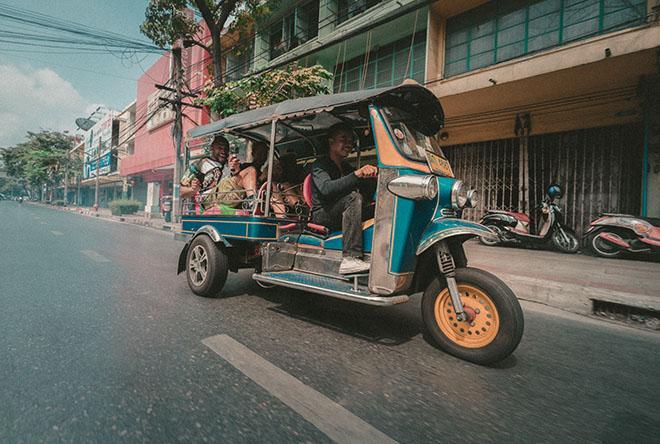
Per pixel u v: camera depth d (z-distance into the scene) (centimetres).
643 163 671
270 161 331
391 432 152
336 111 290
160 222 1670
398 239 236
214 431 148
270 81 854
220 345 241
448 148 981
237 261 383
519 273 460
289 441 143
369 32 1049
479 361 224
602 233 626
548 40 766
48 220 1639
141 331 263
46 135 5062
